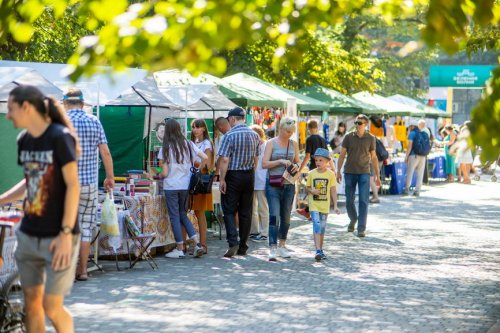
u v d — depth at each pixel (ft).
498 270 49.98
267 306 38.06
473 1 17.84
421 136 109.91
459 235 67.92
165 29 15.26
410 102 158.51
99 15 15.97
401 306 38.55
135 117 67.31
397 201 101.71
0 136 49.70
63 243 24.17
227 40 15.07
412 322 35.09
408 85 270.67
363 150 65.92
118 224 48.01
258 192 63.93
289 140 53.52
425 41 16.93
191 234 53.83
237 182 53.52
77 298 39.58
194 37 14.94
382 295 41.32
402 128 150.30
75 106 43.14
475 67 200.13
